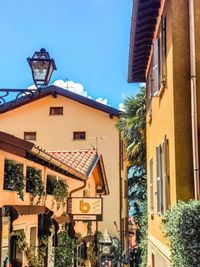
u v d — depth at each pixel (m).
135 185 30.02
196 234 6.98
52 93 28.56
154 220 12.23
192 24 8.48
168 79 9.22
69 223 14.93
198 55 8.52
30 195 10.82
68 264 14.73
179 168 8.31
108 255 21.92
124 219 29.47
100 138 28.08
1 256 8.72
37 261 10.90
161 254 10.44
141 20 11.15
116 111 27.83
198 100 8.41
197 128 8.30
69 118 28.55
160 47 10.15
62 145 28.36
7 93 8.38
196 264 6.92
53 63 8.55
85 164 17.50
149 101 13.91
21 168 10.03
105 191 22.80
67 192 15.02
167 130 9.35
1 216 8.70
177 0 8.68
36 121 28.77
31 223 11.01
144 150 22.61
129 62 13.81
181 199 8.21
